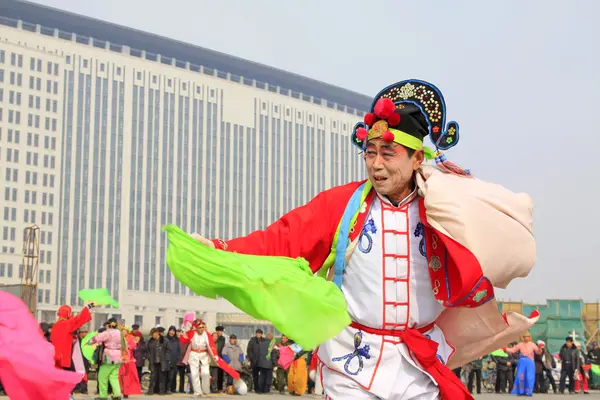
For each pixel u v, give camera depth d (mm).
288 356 21281
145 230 99125
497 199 3521
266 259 3432
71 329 12602
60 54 97188
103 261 95375
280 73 122188
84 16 103500
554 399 20406
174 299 98188
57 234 92625
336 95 131250
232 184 108188
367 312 3590
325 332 3256
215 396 19141
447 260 3580
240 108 111188
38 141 93000
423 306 3621
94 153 97500
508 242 3496
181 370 19781
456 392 3510
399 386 3508
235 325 94688
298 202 114750
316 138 118938
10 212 89500
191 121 106125
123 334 15336
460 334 3818
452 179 3602
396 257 3605
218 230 105500
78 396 17719
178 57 114500
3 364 4410
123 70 101625
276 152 113750
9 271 88188
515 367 23781
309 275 3420
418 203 3674
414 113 3643
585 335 38281
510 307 35156
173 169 103125
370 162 3602
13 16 101312
